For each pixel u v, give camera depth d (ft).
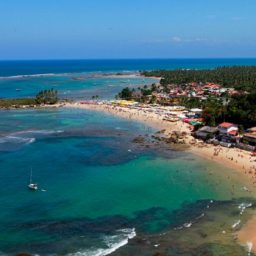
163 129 574.15
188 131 560.20
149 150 457.27
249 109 566.77
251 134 475.31
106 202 303.68
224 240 241.55
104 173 373.81
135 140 502.79
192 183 346.74
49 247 232.73
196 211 286.87
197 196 316.40
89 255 222.28
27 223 264.52
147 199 310.45
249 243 237.66
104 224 265.13
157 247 232.53
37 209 288.10
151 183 346.95
